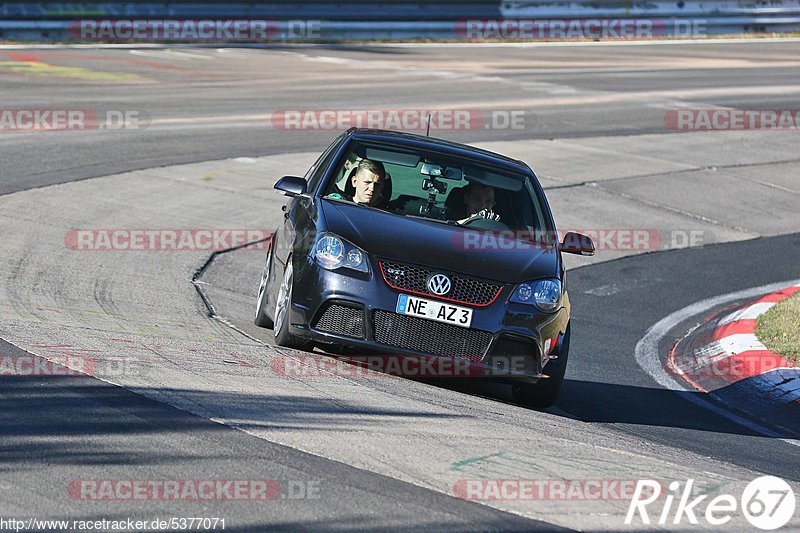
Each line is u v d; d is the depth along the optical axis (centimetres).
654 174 6806
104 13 10700
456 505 1723
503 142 7200
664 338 3866
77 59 9462
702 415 2934
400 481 1805
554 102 9000
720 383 3334
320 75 9588
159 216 4616
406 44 12638
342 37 12331
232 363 2488
